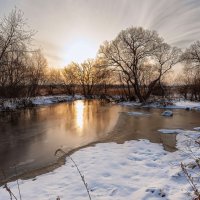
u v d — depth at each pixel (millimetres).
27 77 30594
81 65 56969
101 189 5746
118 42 33906
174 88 48562
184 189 4770
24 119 19359
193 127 15391
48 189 6059
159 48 33781
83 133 14039
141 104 31547
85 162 8320
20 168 8492
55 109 26906
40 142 12117
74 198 5309
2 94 25469
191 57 35531
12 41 22391
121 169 7238
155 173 6590
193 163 6316
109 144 11219
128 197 5086
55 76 57312
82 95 57250
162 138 12250
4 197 5754
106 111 24859
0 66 22891
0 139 12820
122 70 34250
